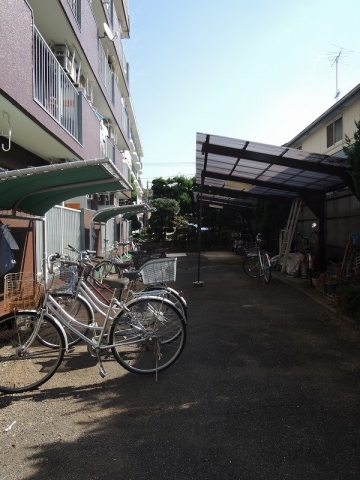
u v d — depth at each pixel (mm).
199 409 2754
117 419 2625
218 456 2189
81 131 7387
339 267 7059
